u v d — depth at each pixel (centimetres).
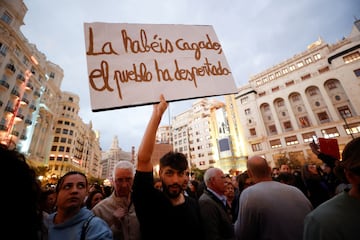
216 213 184
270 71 3881
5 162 77
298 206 182
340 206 100
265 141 3519
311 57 3378
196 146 5931
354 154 101
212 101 6638
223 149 4378
